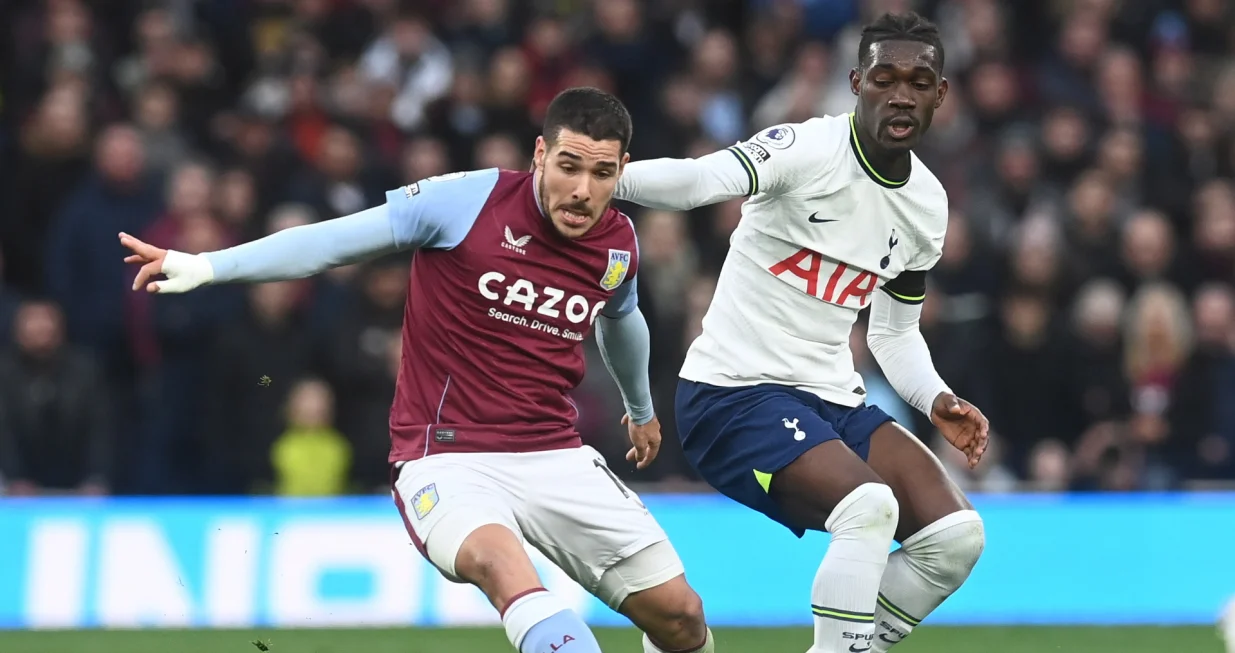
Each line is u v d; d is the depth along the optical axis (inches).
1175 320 1430.9
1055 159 1615.4
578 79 1620.3
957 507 732.0
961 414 786.2
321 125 1542.8
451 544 653.3
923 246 771.4
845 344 774.5
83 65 1609.3
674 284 1390.3
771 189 726.5
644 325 760.3
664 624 723.4
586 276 694.5
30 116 1598.2
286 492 1334.9
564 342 701.9
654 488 1320.1
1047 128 1626.5
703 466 769.6
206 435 1373.0
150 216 1449.3
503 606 632.4
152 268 634.8
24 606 1187.9
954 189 1568.7
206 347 1428.4
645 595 716.7
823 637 705.6
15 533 1195.9
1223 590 1256.2
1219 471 1408.7
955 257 1467.8
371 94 1557.6
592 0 1745.8
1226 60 1845.5
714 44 1637.6
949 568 735.7
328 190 1485.0
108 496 1371.8
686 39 1707.7
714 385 762.8
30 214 1533.0
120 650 1087.0
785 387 757.9
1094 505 1264.8
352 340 1374.3
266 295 1374.3
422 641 1132.5
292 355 1374.3
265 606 1198.9
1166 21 1824.6
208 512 1208.8
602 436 1344.7
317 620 1200.2
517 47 1643.7
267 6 1711.4
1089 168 1627.7
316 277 1401.3
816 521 726.5
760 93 1669.5
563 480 701.3
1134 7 1819.6
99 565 1195.9
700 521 1237.1
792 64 1695.4
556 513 698.8
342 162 1491.1
